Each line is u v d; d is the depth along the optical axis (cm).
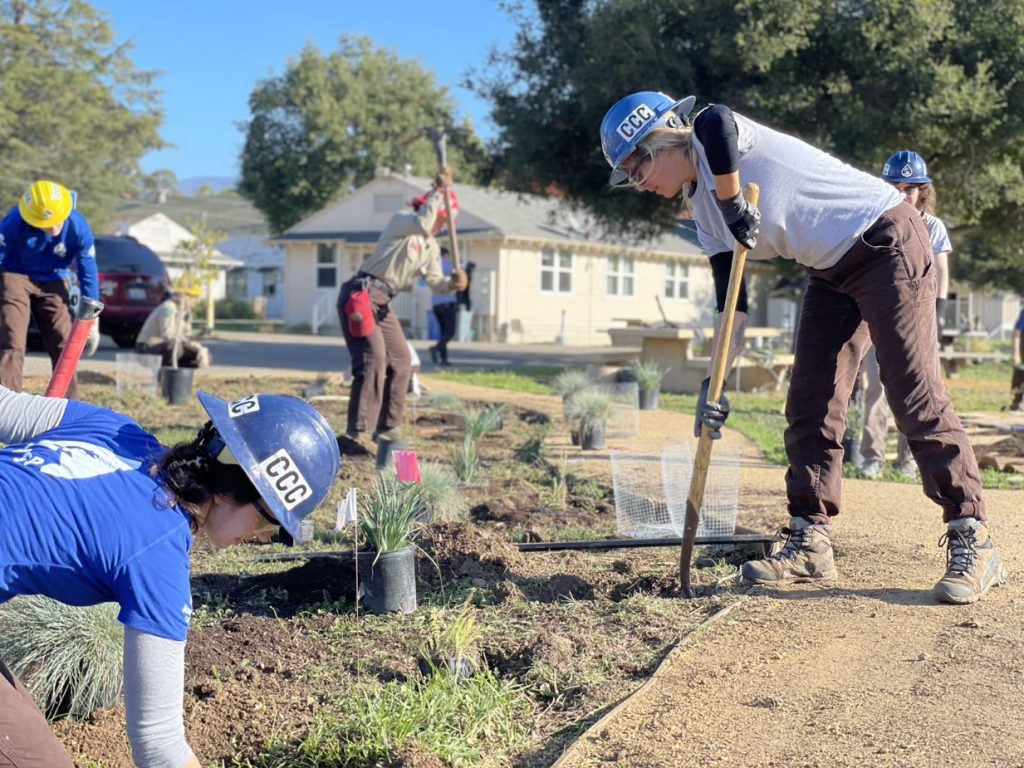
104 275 2033
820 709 349
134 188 4659
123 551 242
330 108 4862
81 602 252
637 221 2133
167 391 1142
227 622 446
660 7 1748
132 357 1197
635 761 321
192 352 1383
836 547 558
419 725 345
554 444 941
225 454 254
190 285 1387
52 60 4094
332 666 409
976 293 4334
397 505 482
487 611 464
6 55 3866
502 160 2208
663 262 4075
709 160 423
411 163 5047
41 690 366
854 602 457
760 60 1653
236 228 5419
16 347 836
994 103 1666
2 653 373
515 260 3459
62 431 264
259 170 4962
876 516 641
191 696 384
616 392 1064
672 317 4150
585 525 619
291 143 4975
